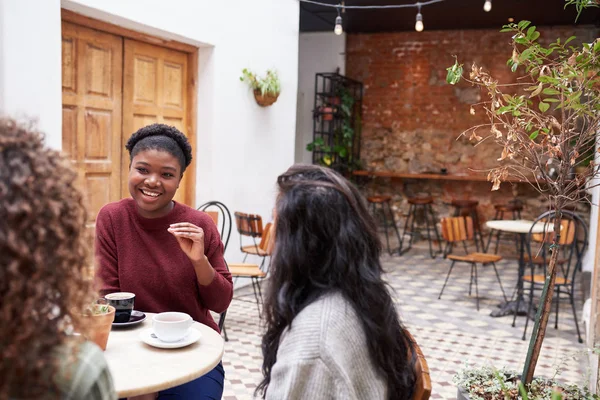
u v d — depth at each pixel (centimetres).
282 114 633
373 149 938
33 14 323
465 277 673
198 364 150
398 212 923
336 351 110
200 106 516
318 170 127
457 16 799
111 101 426
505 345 425
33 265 69
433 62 898
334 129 909
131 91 446
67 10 377
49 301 72
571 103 191
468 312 518
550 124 207
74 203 76
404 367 122
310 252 119
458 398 221
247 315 479
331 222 118
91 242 81
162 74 481
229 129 538
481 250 853
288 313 117
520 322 489
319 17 824
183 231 188
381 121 931
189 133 519
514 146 213
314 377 108
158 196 199
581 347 423
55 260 71
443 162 900
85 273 79
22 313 68
